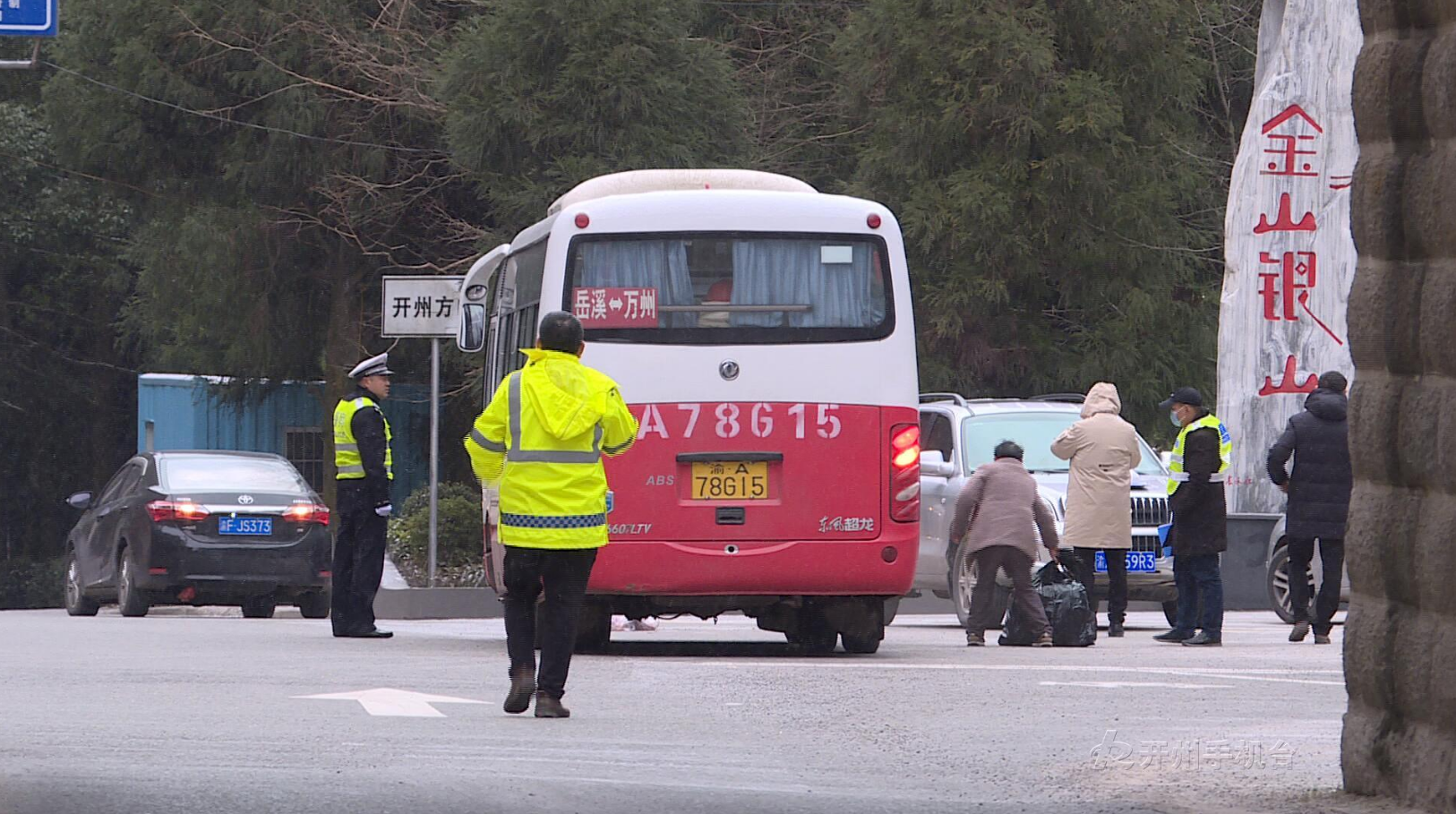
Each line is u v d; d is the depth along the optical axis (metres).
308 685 36.38
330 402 110.00
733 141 94.75
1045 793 23.08
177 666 40.97
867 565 44.38
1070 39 93.38
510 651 31.45
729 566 43.97
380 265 107.31
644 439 44.12
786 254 44.91
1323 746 27.66
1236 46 110.44
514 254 50.94
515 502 30.59
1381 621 21.48
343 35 100.75
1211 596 51.53
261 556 67.31
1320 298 72.88
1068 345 94.38
